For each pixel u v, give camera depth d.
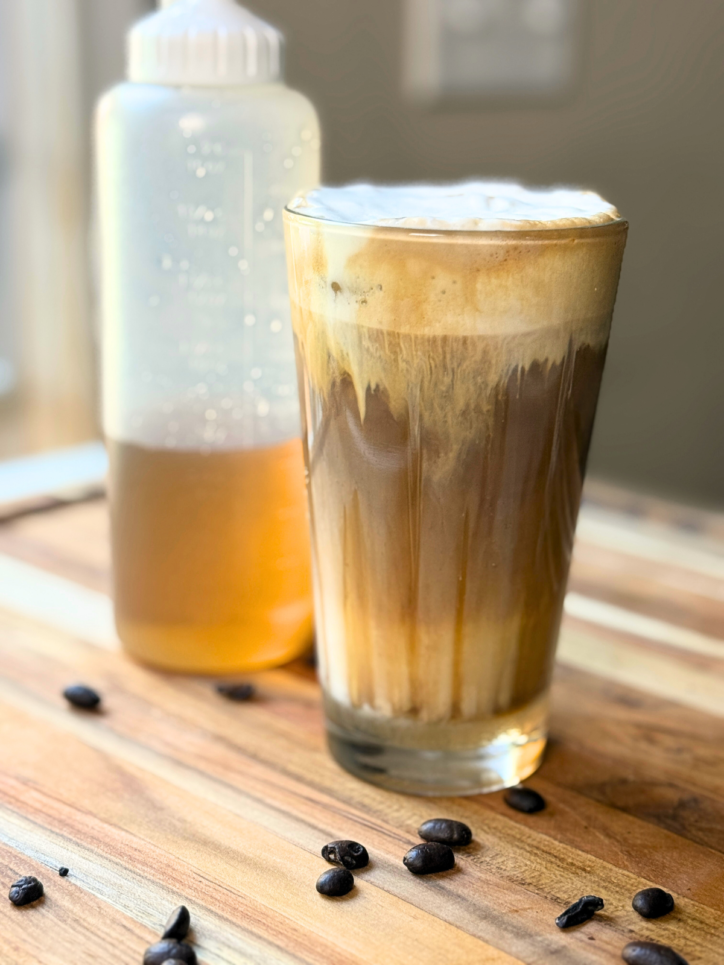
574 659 0.34
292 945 0.21
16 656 0.34
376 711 0.27
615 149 0.80
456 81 0.85
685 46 0.75
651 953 0.21
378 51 0.87
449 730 0.26
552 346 0.23
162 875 0.23
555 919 0.22
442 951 0.21
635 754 0.29
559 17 0.79
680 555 0.41
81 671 0.33
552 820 0.26
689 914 0.23
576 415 0.25
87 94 0.81
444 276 0.22
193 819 0.26
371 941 0.21
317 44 0.90
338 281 0.23
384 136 0.90
